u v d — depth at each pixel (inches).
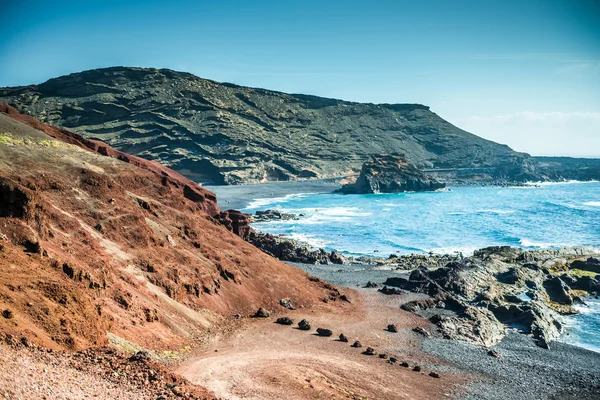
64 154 2444.6
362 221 6417.3
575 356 2122.3
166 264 2106.3
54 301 1147.3
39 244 1417.3
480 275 3129.9
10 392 660.7
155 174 2925.7
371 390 1476.4
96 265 1657.2
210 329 1881.2
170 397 888.9
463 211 7445.9
